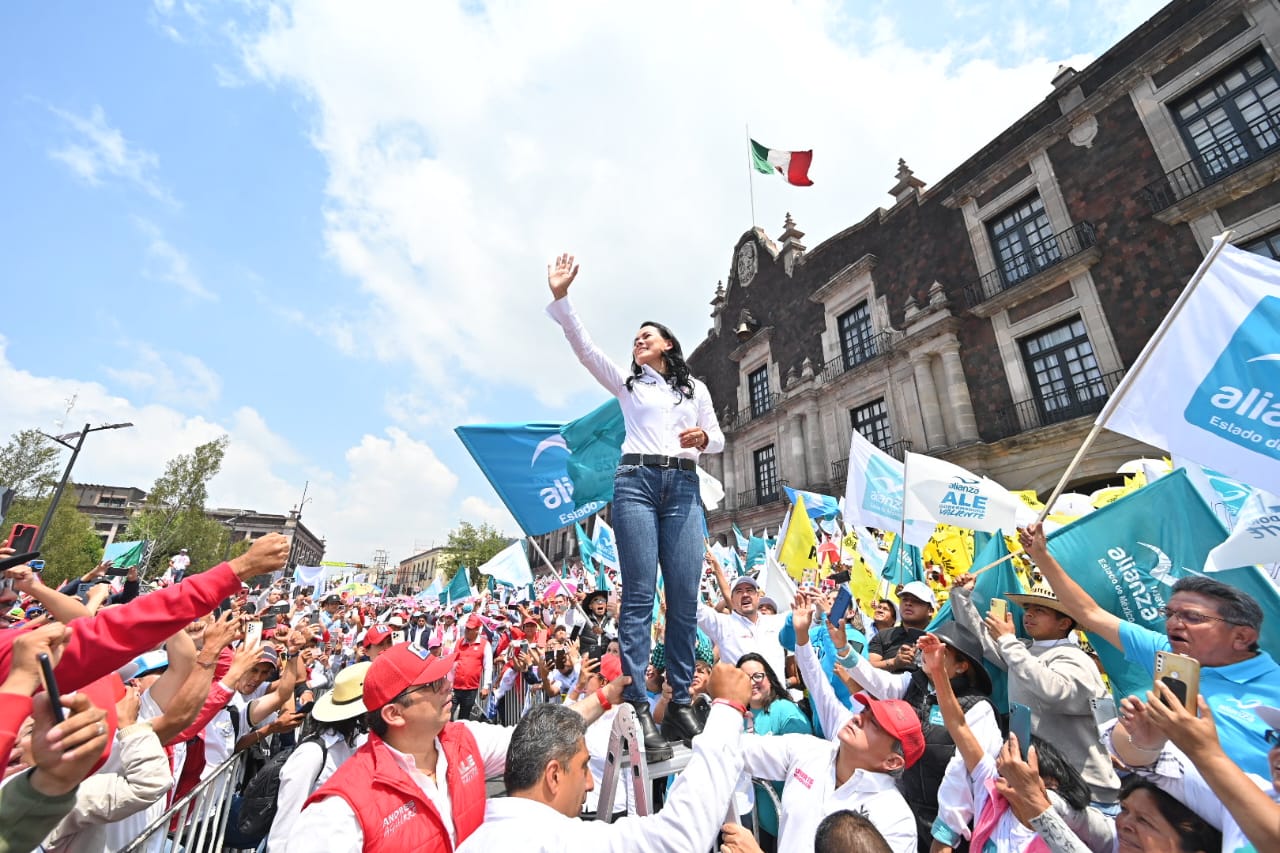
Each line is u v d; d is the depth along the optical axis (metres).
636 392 2.71
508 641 10.11
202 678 2.64
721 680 2.26
